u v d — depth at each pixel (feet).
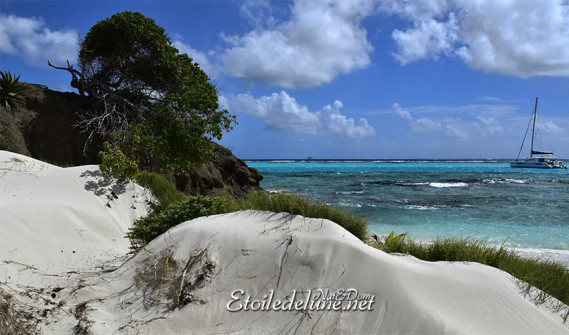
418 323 10.51
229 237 14.79
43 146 45.80
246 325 11.40
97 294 13.84
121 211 27.25
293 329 11.00
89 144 49.03
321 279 12.53
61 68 49.93
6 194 23.08
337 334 10.62
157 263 14.56
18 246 18.01
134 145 44.06
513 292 13.01
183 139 45.73
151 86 54.90
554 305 13.04
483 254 17.99
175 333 11.34
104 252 21.49
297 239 14.25
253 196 20.42
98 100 51.62
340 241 13.83
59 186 26.22
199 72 55.88
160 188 32.58
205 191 52.34
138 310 12.59
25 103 45.91
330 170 201.36
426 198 71.82
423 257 18.63
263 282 12.84
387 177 139.74
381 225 43.47
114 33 49.73
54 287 14.88
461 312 11.19
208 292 12.75
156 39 51.03
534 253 30.76
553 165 247.50
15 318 11.35
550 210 57.52
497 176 156.56
